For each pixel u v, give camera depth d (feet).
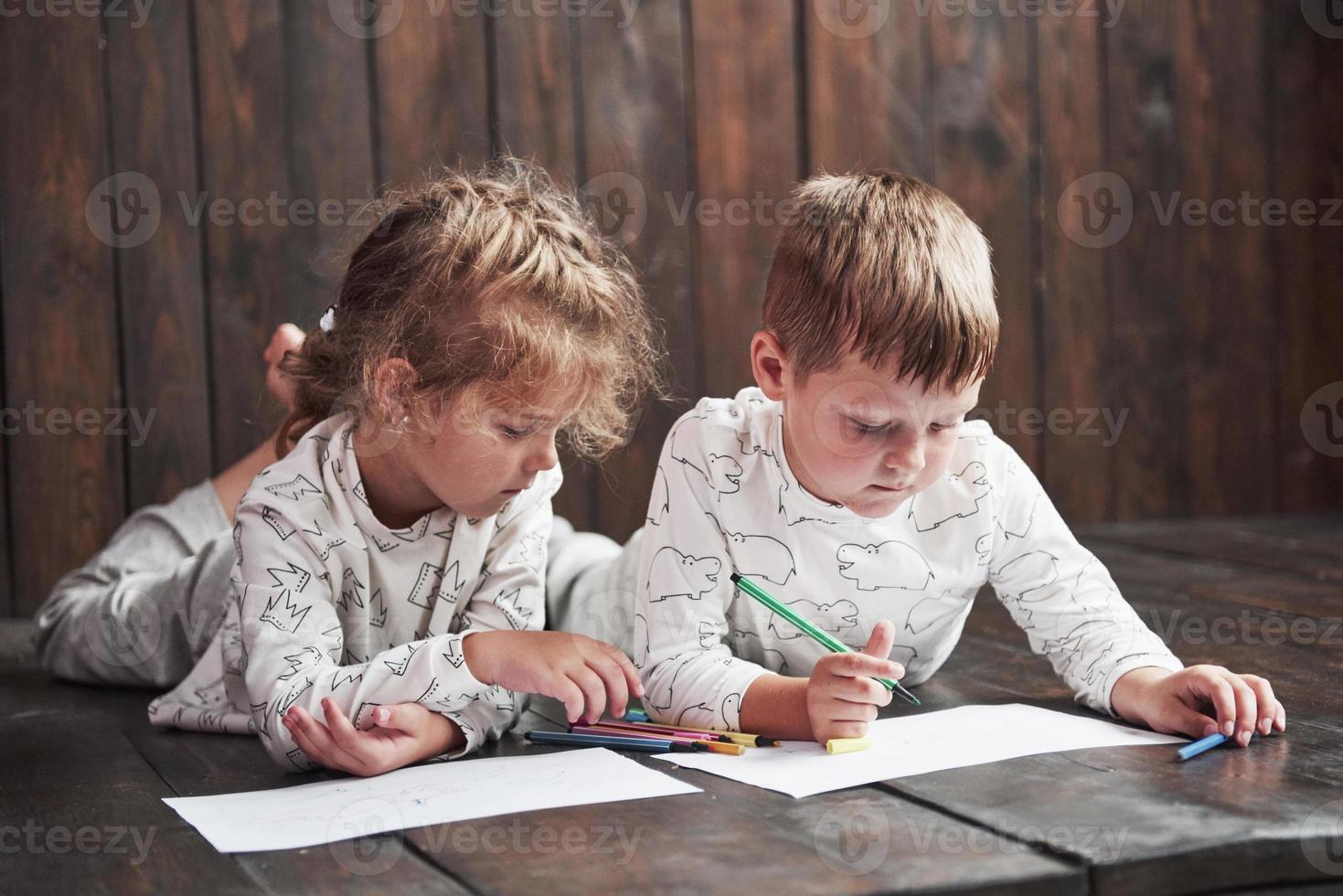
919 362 3.42
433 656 3.64
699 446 4.03
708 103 7.97
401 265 3.95
